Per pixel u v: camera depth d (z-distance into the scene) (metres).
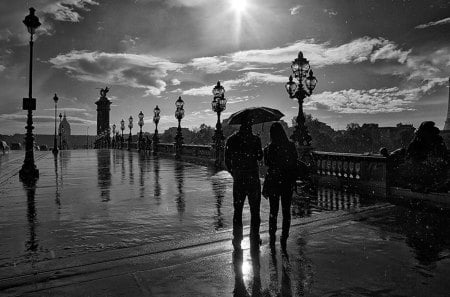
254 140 5.46
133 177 15.63
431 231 6.33
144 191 11.51
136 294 3.79
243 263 4.73
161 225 7.00
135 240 5.98
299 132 13.04
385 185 9.73
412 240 5.77
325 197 10.14
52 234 6.33
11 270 4.50
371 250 5.25
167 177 15.64
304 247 5.42
